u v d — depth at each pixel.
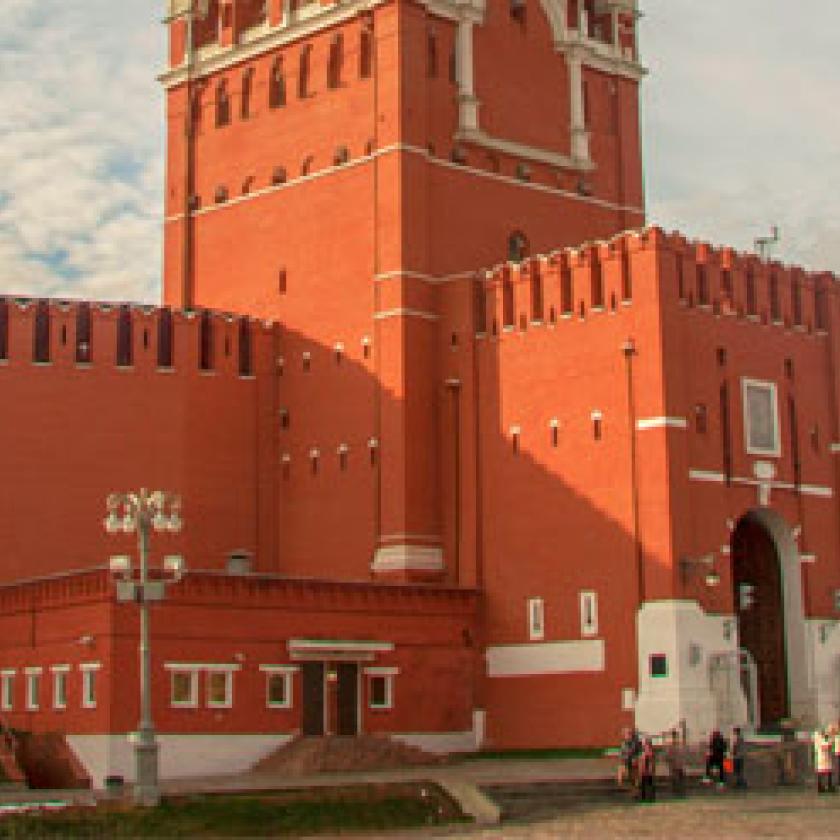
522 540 59.75
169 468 65.00
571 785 46.19
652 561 55.09
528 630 58.91
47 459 62.88
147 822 38.91
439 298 64.19
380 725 56.19
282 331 68.25
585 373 58.41
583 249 59.09
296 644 54.06
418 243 63.81
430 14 66.75
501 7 69.81
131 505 43.16
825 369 62.97
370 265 64.56
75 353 64.12
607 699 55.84
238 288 70.38
